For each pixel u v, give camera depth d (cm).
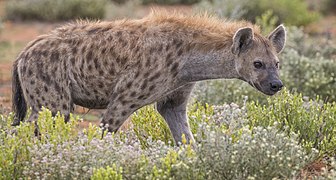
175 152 966
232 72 1118
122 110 1123
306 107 1270
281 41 1155
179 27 1125
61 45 1151
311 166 1112
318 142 1185
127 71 1116
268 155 951
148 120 1218
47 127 1049
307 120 1211
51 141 1030
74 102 1184
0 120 1209
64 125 1048
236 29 1130
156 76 1109
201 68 1120
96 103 1176
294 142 1016
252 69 1102
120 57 1120
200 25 1130
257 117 1223
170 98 1162
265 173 964
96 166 966
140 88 1113
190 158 961
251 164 966
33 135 1059
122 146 1021
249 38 1092
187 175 941
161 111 1180
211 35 1116
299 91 1672
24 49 1180
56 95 1143
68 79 1147
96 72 1137
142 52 1112
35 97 1152
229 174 962
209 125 1076
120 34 1136
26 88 1156
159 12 1160
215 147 974
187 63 1116
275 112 1241
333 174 973
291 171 970
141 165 964
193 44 1112
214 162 962
